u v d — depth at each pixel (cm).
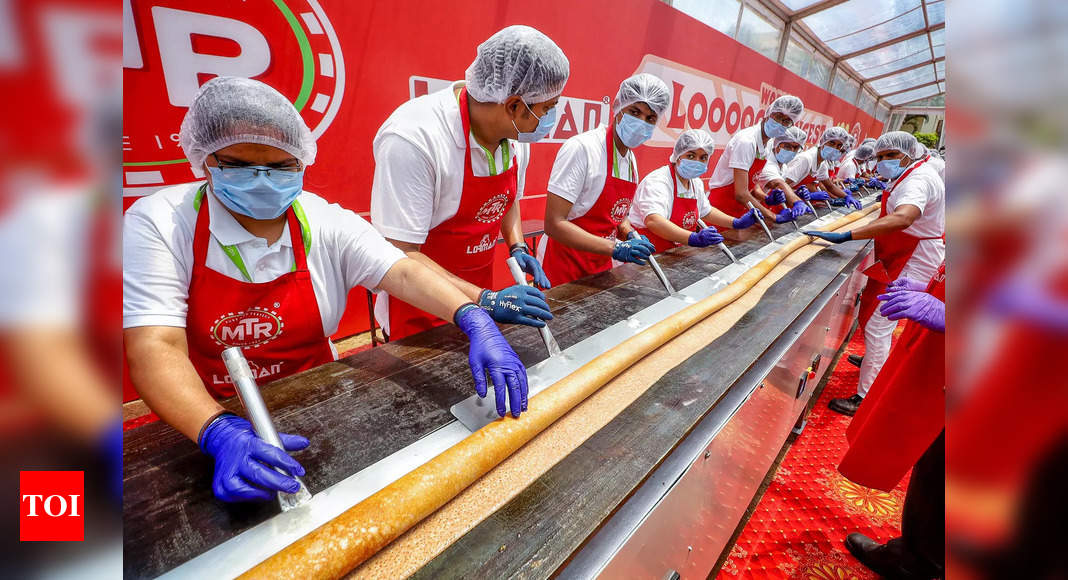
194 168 93
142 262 83
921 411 136
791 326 159
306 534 63
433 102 132
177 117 196
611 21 364
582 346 117
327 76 233
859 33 698
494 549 64
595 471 78
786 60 691
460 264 165
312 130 236
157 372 74
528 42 118
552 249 224
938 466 134
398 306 162
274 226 100
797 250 236
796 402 190
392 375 99
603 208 207
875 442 151
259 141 83
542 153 358
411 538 66
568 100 358
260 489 64
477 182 146
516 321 112
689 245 222
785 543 171
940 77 996
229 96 80
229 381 108
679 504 91
